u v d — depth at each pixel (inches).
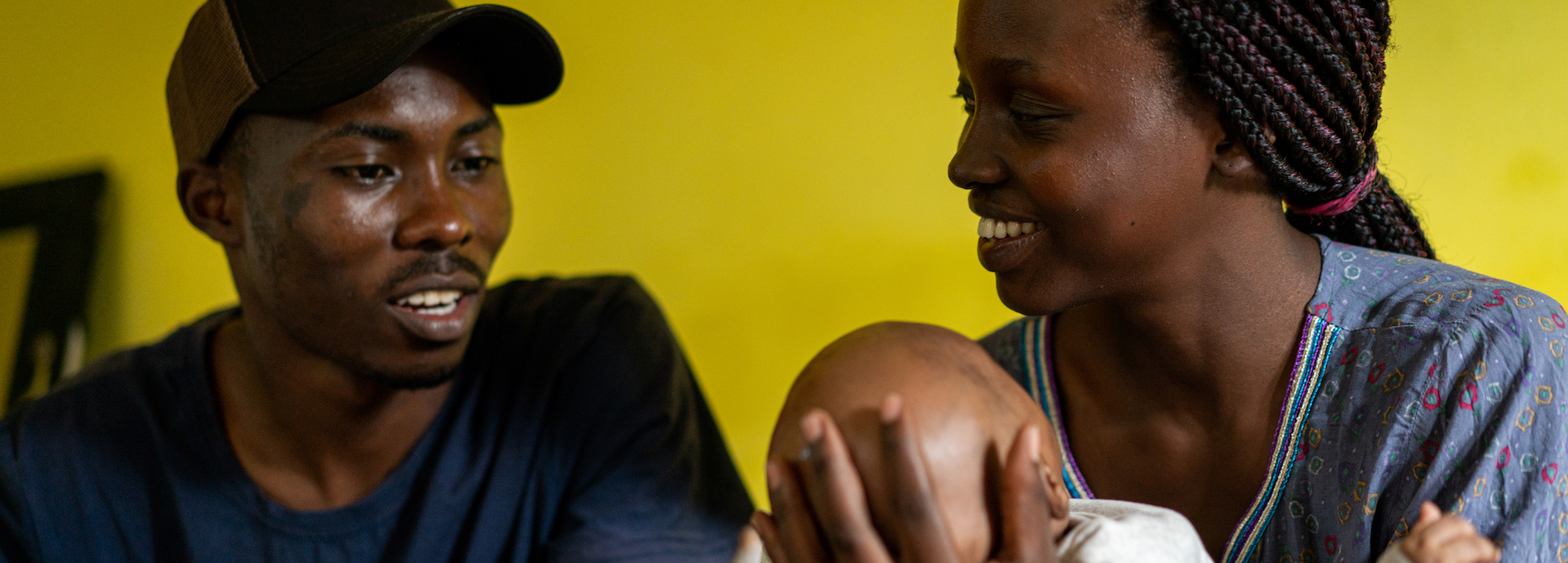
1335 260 36.2
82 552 49.1
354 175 43.8
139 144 94.0
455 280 45.5
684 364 57.3
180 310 93.7
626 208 85.8
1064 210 32.4
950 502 26.9
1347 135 32.9
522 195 87.3
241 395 49.8
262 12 45.4
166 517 49.0
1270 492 35.6
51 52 95.2
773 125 83.1
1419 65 70.2
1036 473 26.0
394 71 43.3
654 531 49.2
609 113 85.8
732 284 84.3
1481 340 32.5
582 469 51.5
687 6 84.1
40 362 90.5
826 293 82.6
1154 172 32.1
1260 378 35.6
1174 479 37.9
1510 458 31.6
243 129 45.0
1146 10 31.2
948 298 80.5
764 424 84.0
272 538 48.8
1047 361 40.7
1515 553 30.9
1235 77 31.1
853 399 28.1
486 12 44.5
